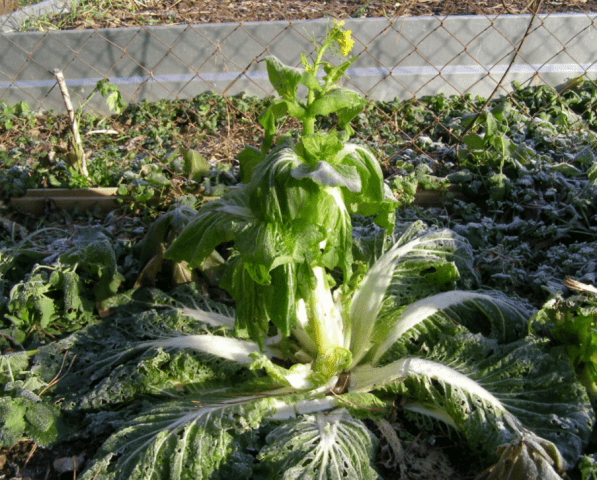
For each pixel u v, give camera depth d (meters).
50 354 1.03
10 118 1.99
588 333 0.91
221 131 1.89
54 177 1.57
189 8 2.49
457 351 0.95
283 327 0.87
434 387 0.89
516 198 1.43
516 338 1.01
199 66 2.01
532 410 0.85
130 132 1.89
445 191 1.48
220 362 0.98
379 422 0.91
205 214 0.98
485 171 1.54
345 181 0.79
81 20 2.38
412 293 1.08
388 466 0.86
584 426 0.82
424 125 1.85
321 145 0.86
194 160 1.55
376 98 1.99
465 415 0.85
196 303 1.12
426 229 1.21
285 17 2.30
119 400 0.93
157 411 0.88
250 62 2.00
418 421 0.92
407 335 1.00
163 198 1.48
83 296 1.15
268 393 0.93
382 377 0.93
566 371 0.89
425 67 1.96
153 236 1.20
